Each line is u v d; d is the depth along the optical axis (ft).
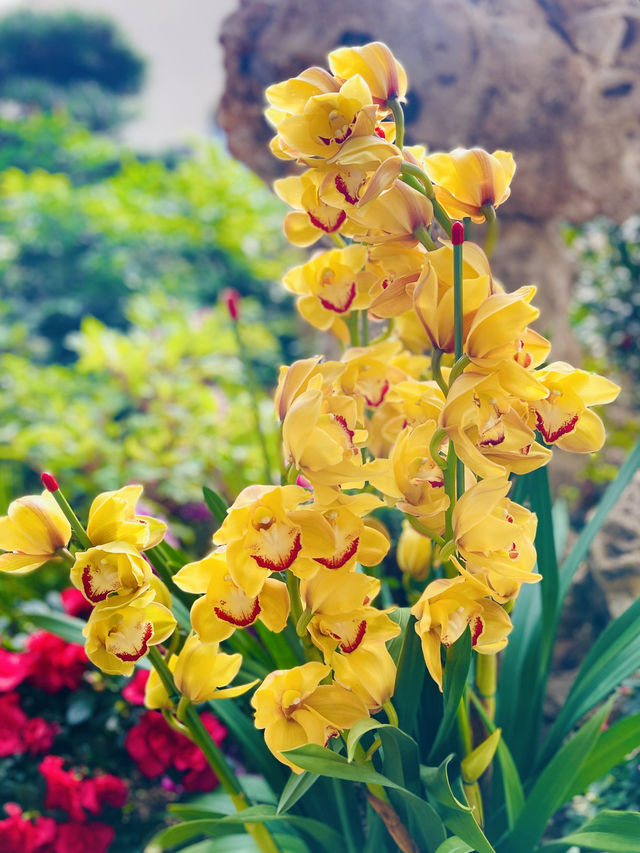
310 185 2.21
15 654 4.26
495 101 4.57
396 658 2.36
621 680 2.65
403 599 3.83
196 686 2.23
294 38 4.40
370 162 1.97
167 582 2.55
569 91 4.60
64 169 16.21
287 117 2.13
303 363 2.07
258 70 4.55
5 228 13.51
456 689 2.15
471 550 2.03
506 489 1.96
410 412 2.30
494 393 1.97
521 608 3.08
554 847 2.46
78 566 2.02
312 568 2.00
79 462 7.28
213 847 2.72
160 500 7.08
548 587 2.72
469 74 4.50
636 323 8.55
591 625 4.99
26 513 2.06
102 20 21.01
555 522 3.73
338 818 2.62
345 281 2.46
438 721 2.52
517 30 4.46
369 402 2.46
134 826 3.97
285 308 13.28
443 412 1.97
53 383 9.05
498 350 1.92
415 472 2.16
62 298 13.20
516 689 2.90
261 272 12.75
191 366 8.63
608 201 5.07
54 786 3.72
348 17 4.34
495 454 2.04
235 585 2.05
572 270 6.93
